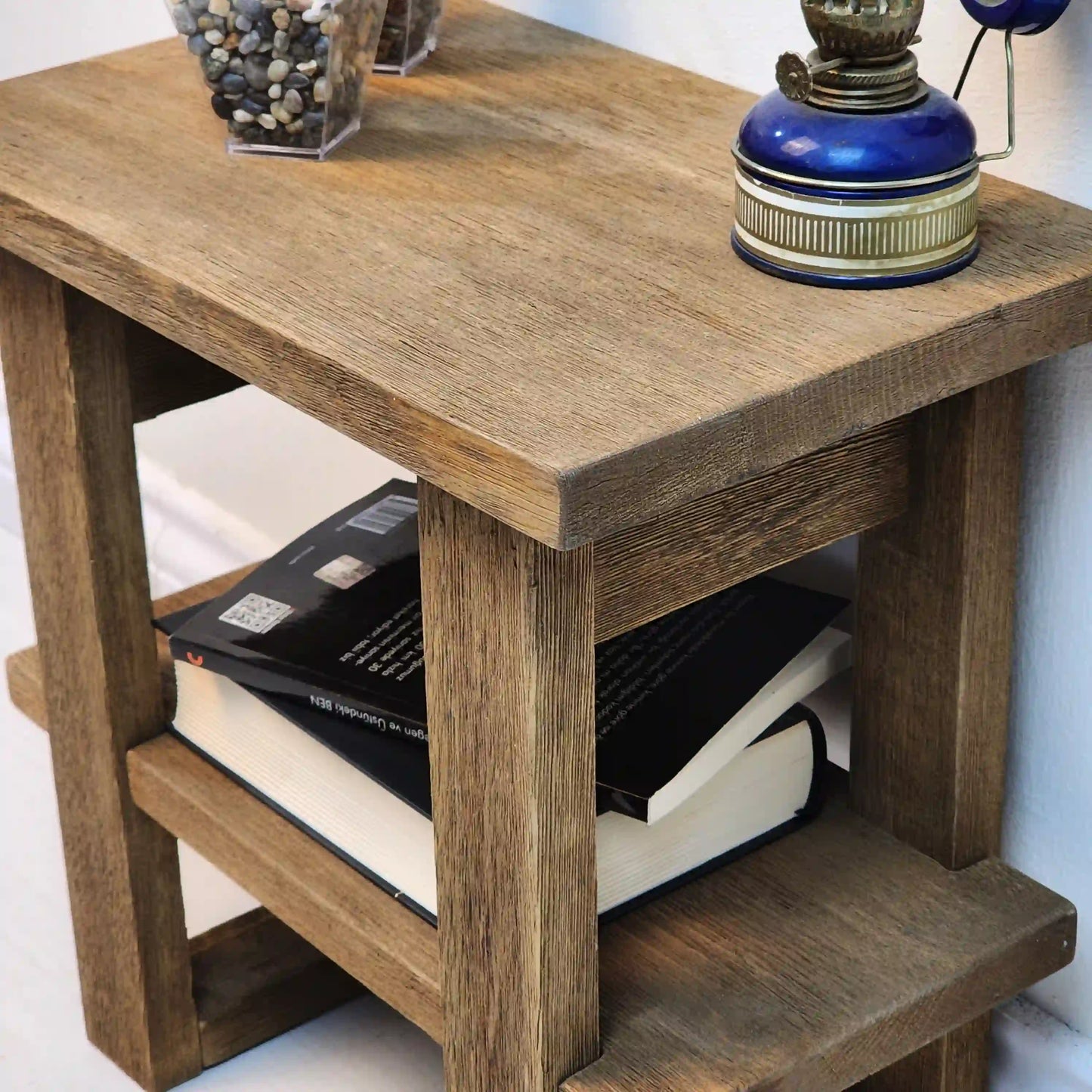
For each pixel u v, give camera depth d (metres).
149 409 1.08
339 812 1.03
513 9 1.19
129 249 0.84
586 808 0.82
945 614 0.95
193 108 1.03
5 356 1.06
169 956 1.22
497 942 0.86
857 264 0.79
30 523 1.11
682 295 0.80
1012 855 1.12
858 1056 0.90
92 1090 1.27
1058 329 0.81
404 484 1.24
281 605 1.09
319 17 0.91
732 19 1.04
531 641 0.76
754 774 1.01
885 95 0.79
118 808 1.15
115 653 1.11
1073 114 0.89
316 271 0.82
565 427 0.68
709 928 0.97
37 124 1.00
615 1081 0.87
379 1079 1.27
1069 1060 1.12
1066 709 1.04
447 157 0.96
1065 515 0.98
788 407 0.71
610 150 0.97
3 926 1.43
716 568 0.86
